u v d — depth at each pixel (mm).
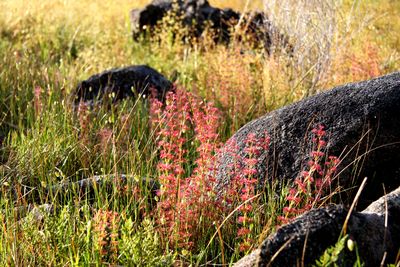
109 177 7523
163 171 7215
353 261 5016
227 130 10055
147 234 6293
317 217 5160
